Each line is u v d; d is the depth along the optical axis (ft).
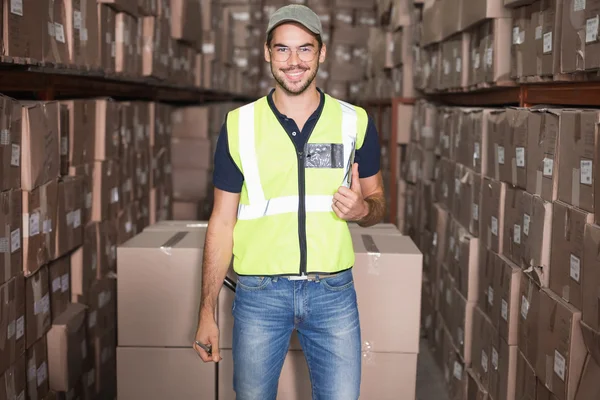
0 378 7.36
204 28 21.22
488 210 9.89
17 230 7.82
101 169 11.19
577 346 6.68
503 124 9.25
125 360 8.93
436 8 13.79
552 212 7.50
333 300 6.66
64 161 9.96
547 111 7.62
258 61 32.19
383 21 22.17
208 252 6.93
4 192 7.46
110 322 11.80
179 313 8.82
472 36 11.51
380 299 8.66
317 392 6.88
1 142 7.31
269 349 6.72
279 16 6.31
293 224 6.60
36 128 8.20
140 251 8.75
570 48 7.23
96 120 11.21
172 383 8.93
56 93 11.30
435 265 13.64
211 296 6.97
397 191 19.12
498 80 9.91
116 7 12.09
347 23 28.78
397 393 8.83
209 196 21.20
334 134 6.69
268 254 6.59
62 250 9.25
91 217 11.14
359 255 8.58
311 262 6.56
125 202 13.14
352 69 29.27
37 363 8.64
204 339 6.94
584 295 6.54
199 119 20.52
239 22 28.07
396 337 8.71
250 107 6.78
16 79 8.77
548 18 8.07
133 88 15.46
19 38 7.92
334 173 6.66
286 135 6.61
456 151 12.25
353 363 6.73
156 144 16.10
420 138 16.25
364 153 6.90
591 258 6.38
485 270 9.98
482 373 10.00
